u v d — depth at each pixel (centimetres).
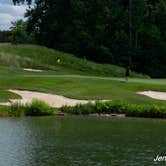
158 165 2100
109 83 4878
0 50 7494
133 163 2134
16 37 11850
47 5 10356
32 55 7512
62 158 2181
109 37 9700
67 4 9869
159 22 10175
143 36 9894
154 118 3762
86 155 2277
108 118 3666
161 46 9900
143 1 9862
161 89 4725
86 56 9444
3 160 2148
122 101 4075
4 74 5528
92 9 9706
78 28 9550
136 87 4741
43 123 3278
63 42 9650
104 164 2106
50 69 6912
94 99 4219
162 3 10144
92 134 2836
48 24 10038
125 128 3122
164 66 9906
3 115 3628
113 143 2570
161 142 2609
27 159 2153
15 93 4225
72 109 3859
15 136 2708
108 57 9456
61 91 4409
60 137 2695
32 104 3769
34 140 2605
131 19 9750
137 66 9756
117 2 9906
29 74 5841
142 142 2614
